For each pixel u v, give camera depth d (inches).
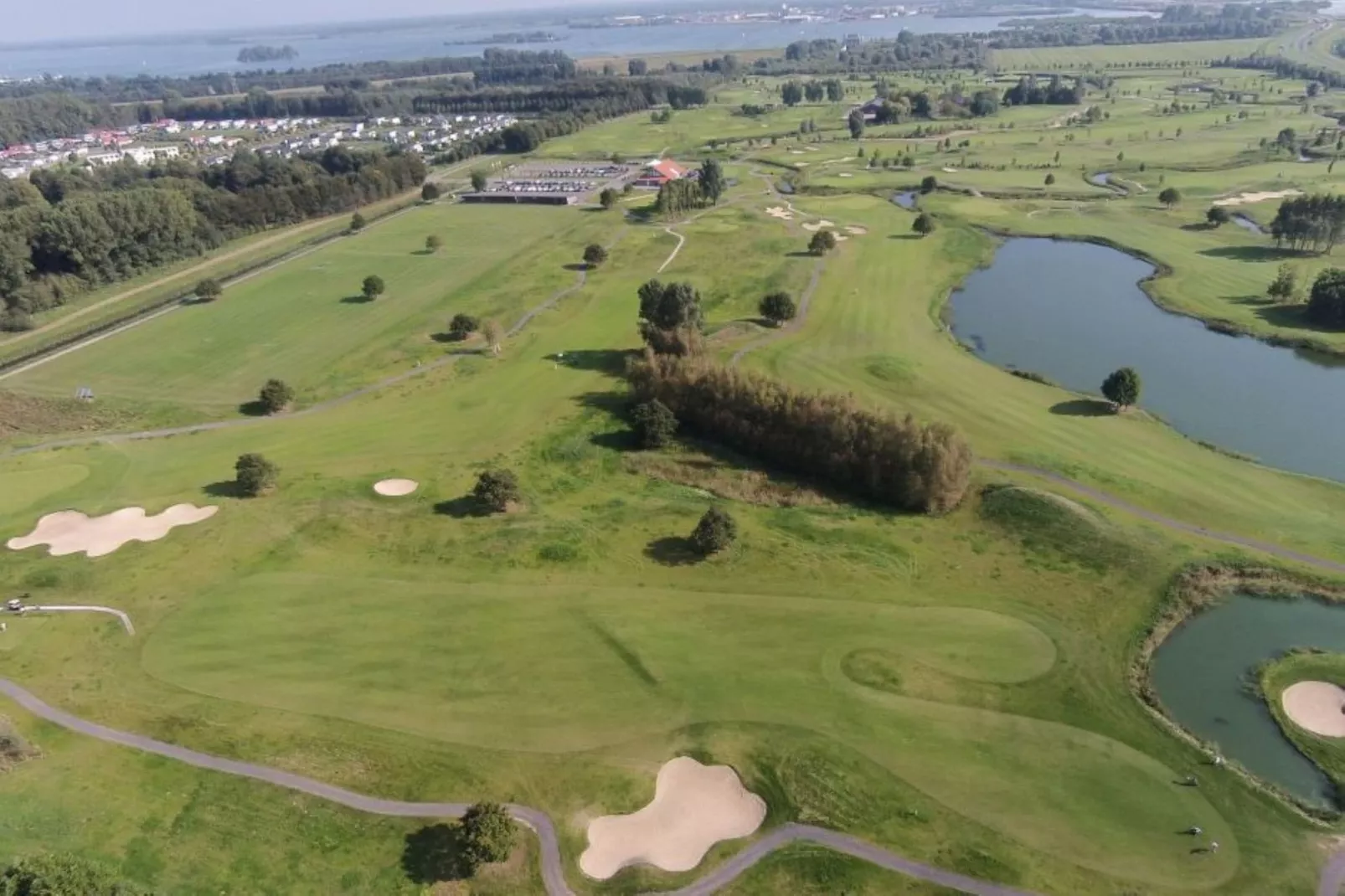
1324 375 3718.0
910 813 1705.2
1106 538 2508.6
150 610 2377.0
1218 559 2418.8
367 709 2003.0
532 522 2738.7
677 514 2770.7
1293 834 1662.2
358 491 2957.7
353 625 2287.2
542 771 1825.8
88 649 2236.7
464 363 4094.5
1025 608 2282.2
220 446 3339.1
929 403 3462.1
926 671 2065.7
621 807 1743.4
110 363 4234.7
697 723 1935.3
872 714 1942.7
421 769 1836.9
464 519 2768.2
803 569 2463.1
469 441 3324.3
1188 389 3619.6
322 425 3513.8
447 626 2269.9
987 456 3041.3
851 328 4274.1
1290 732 1903.3
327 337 4495.6
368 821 1720.0
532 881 1603.1
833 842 1654.8
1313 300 4165.8
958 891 1557.6
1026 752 1843.0
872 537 2613.2
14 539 2719.0
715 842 1672.0
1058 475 2903.5
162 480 3078.2
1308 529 2576.3
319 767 1847.9
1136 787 1758.1
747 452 3166.8
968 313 4527.6
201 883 1595.7
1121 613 2253.9
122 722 1984.5
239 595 2427.4
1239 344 4050.2
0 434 3457.2
